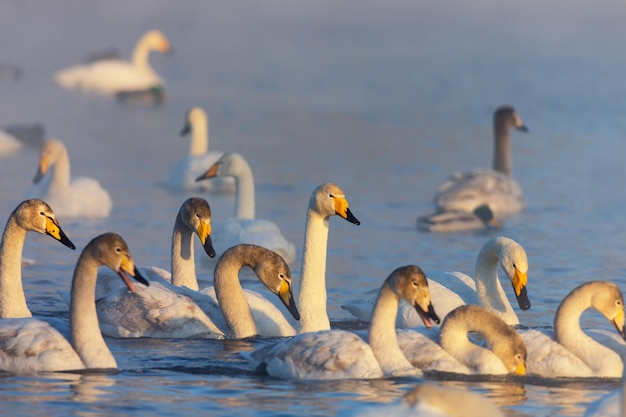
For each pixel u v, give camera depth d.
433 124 44.31
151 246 22.84
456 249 23.30
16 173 31.75
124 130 42.00
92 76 54.44
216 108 48.19
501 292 16.97
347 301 17.42
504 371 13.55
